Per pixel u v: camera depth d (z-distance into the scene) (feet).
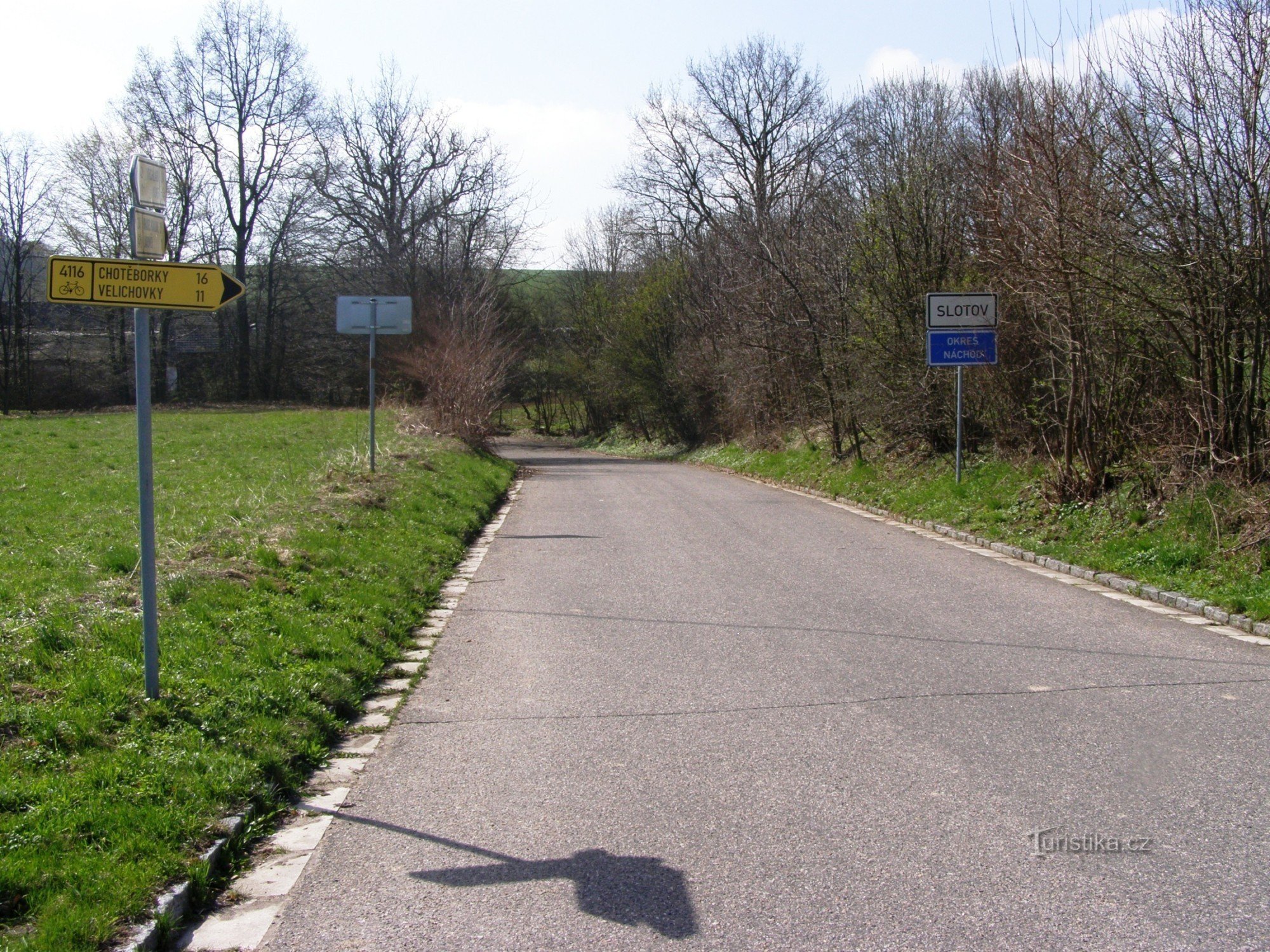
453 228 147.23
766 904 11.86
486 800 15.46
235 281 17.74
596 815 14.67
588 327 162.50
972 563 36.04
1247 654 22.77
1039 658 22.74
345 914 12.03
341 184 148.97
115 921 11.27
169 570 27.37
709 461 106.42
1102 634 24.88
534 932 11.41
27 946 10.58
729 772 16.21
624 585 32.94
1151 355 36.27
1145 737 17.33
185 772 15.25
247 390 170.60
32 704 16.80
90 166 140.46
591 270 173.06
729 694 20.53
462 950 11.10
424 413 94.79
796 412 84.33
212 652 20.88
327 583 28.89
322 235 150.10
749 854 13.21
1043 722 18.26
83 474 52.39
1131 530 34.27
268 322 168.86
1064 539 36.78
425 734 18.71
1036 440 47.03
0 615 22.16
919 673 21.67
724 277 100.99
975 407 54.54
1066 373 41.39
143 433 17.93
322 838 14.26
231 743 16.63
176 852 12.98
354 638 24.31
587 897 12.20
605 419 177.27
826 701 19.86
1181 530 32.14
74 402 155.53
